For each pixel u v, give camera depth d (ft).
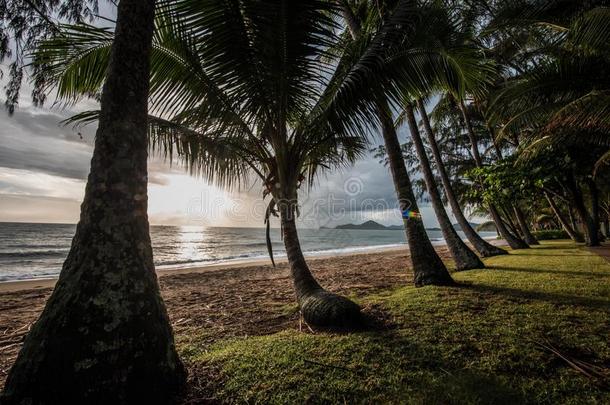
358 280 22.71
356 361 7.19
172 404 5.82
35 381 5.11
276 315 13.20
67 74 10.53
